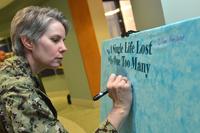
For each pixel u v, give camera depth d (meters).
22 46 0.85
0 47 8.24
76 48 5.32
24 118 0.71
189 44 0.59
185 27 0.59
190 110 0.61
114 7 5.20
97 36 4.86
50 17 0.82
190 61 0.59
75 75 5.61
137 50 0.86
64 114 5.22
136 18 1.83
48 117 0.73
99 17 4.88
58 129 0.73
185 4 1.43
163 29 0.68
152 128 0.81
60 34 0.84
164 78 0.71
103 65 1.25
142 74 0.83
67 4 5.21
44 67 0.88
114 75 0.97
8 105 0.73
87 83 5.23
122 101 0.90
